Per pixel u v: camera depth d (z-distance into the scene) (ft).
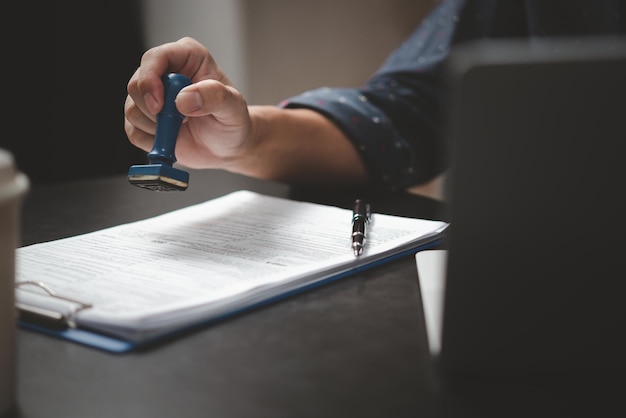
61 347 1.49
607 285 1.33
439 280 1.83
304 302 1.75
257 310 1.70
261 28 6.77
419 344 1.51
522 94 1.22
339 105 3.28
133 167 2.09
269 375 1.37
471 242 1.31
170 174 2.07
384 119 3.31
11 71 5.19
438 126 3.44
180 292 1.68
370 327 1.60
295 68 6.90
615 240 1.31
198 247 2.08
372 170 3.22
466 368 1.36
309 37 6.82
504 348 1.36
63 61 5.30
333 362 1.42
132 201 2.91
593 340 1.36
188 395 1.29
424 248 2.20
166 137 2.22
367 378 1.36
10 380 1.23
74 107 5.36
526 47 1.26
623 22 3.58
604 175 1.27
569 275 1.32
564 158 1.26
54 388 1.32
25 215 2.66
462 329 1.35
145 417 1.22
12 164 1.16
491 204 1.29
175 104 2.25
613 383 1.35
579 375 1.38
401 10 6.66
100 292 1.68
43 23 5.22
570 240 1.30
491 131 1.25
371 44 6.79
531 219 1.30
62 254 2.01
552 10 3.58
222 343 1.51
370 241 2.14
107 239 2.17
